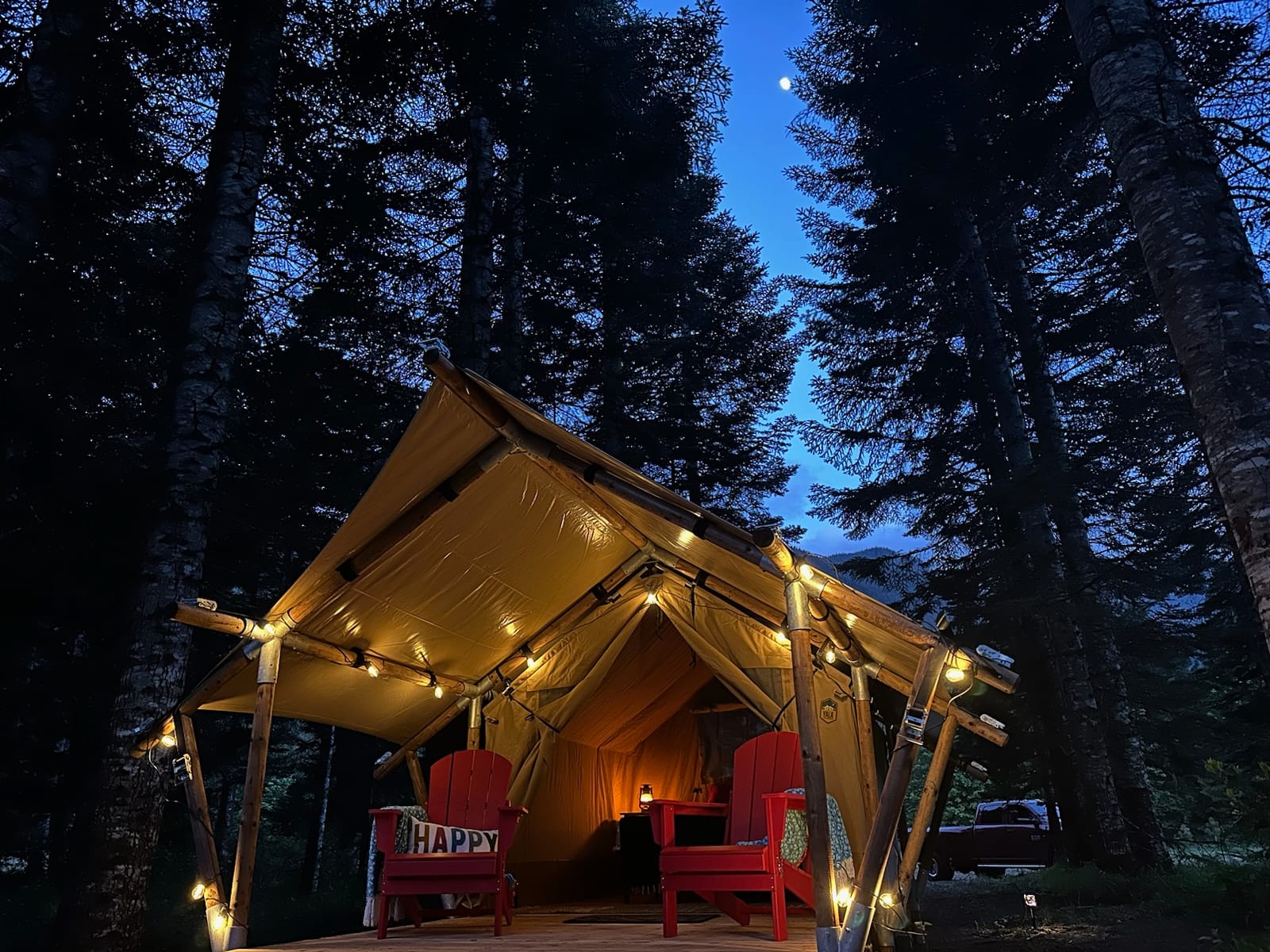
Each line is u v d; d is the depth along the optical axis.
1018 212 10.46
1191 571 14.05
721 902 5.66
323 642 5.69
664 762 9.91
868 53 11.65
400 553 5.28
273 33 8.62
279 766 21.73
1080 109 8.79
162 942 8.04
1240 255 4.50
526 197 11.58
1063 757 11.82
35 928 7.96
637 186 11.86
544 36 10.01
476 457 4.94
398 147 11.50
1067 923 7.71
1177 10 6.02
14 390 7.50
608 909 7.40
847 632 5.29
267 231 11.60
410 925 6.29
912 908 5.31
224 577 11.39
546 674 7.69
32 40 7.57
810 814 3.99
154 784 6.27
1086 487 12.37
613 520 6.13
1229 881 7.26
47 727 9.08
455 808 6.31
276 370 12.02
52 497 8.12
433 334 13.23
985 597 12.41
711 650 7.11
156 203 10.13
